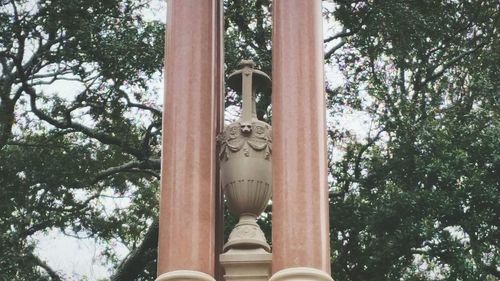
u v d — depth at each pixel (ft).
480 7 85.76
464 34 86.89
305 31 42.68
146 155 84.48
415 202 72.13
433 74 86.33
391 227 73.26
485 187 72.64
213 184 41.04
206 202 40.09
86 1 81.25
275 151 40.65
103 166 84.33
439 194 72.18
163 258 38.99
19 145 78.89
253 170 42.78
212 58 43.39
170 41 43.52
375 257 74.38
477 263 72.28
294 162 40.01
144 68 80.28
